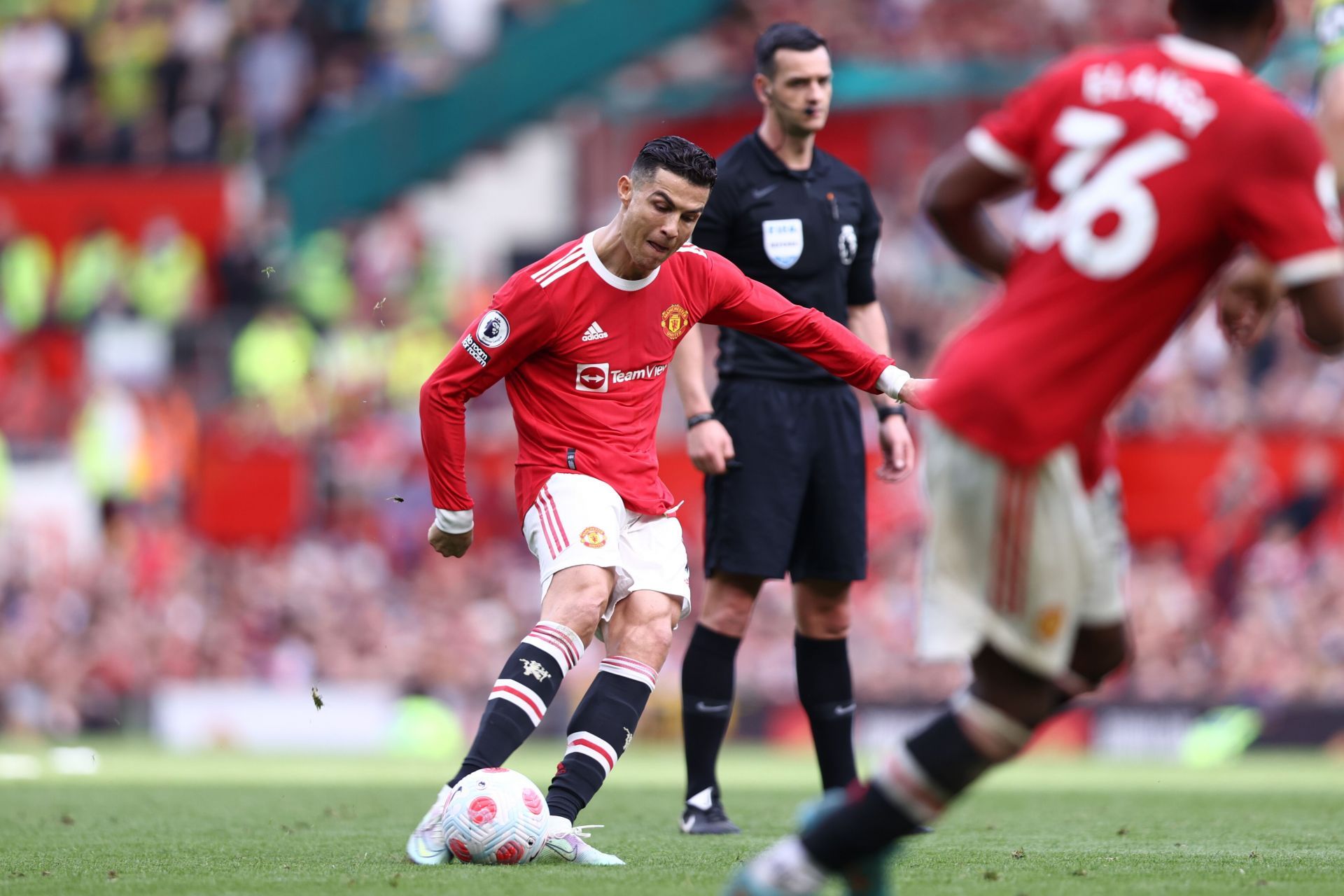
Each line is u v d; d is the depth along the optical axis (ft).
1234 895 47.37
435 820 55.01
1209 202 38.22
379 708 183.93
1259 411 184.55
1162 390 187.52
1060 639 39.32
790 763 141.08
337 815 79.46
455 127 252.42
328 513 208.13
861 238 73.26
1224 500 179.42
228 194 252.42
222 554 207.41
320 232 252.01
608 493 56.70
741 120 244.01
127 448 219.20
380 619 195.93
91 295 240.94
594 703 56.95
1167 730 163.53
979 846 63.62
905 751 39.17
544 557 56.24
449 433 56.90
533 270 56.39
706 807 69.67
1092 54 40.70
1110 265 38.55
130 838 66.49
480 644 192.54
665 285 57.52
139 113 265.95
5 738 194.70
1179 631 174.40
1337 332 37.96
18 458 224.94
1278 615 171.94
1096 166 39.17
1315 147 38.14
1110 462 40.60
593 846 62.49
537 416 57.41
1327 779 118.21
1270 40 40.47
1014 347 38.78
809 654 71.82
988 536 39.19
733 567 69.15
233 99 264.52
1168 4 40.57
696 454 69.26
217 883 49.29
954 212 41.16
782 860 39.01
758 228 70.95
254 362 213.87
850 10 234.58
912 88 225.35
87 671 197.77
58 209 254.06
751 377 70.03
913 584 182.60
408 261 239.91
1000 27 224.74
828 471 70.03
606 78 247.70
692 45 245.65
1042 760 156.25
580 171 259.19
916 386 57.52
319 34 267.59
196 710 188.75
